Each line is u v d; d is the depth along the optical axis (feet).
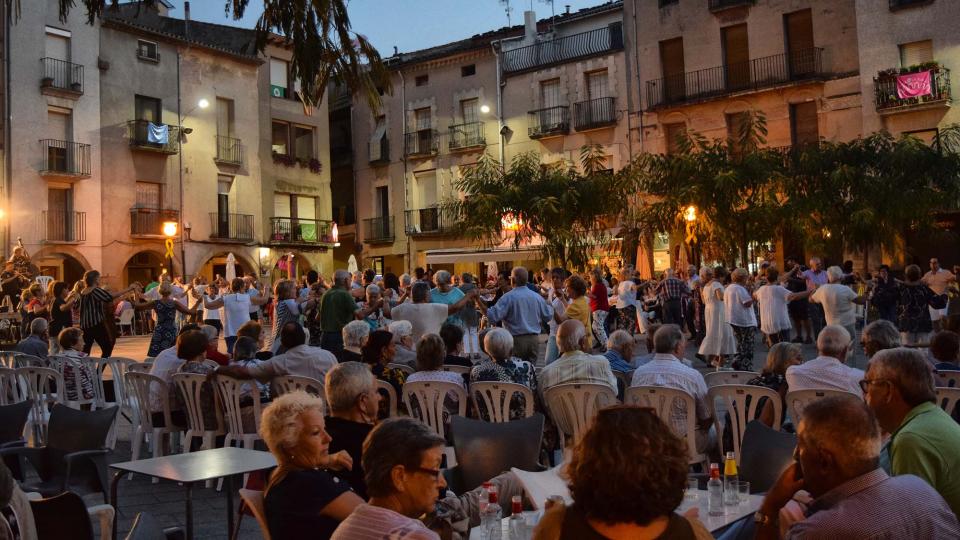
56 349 49.60
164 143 113.19
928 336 51.08
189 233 116.57
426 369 23.72
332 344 38.68
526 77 125.08
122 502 23.67
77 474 18.79
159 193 114.11
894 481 9.71
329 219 139.13
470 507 15.42
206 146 119.96
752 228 83.76
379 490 10.28
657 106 110.52
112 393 33.55
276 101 132.46
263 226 127.95
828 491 9.87
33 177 100.42
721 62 106.63
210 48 120.06
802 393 20.30
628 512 7.45
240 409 25.40
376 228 141.08
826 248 85.10
